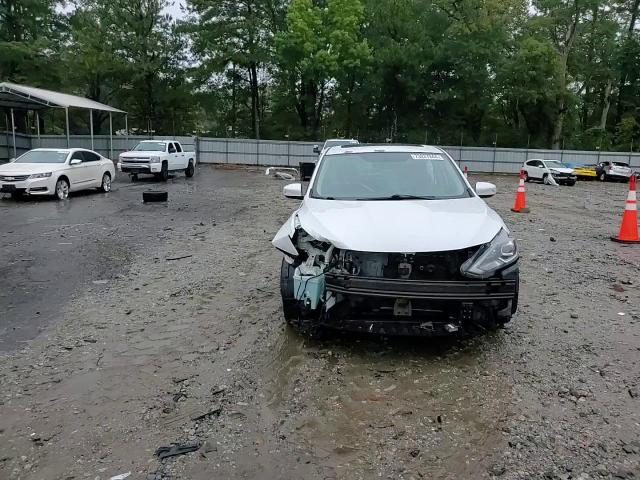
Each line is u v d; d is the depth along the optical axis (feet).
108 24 151.02
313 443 10.52
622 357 14.80
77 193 60.13
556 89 161.27
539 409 11.86
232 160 138.51
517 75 162.30
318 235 14.29
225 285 21.97
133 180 80.89
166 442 10.59
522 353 14.97
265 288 21.48
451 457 10.05
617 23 178.91
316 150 109.29
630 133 174.81
